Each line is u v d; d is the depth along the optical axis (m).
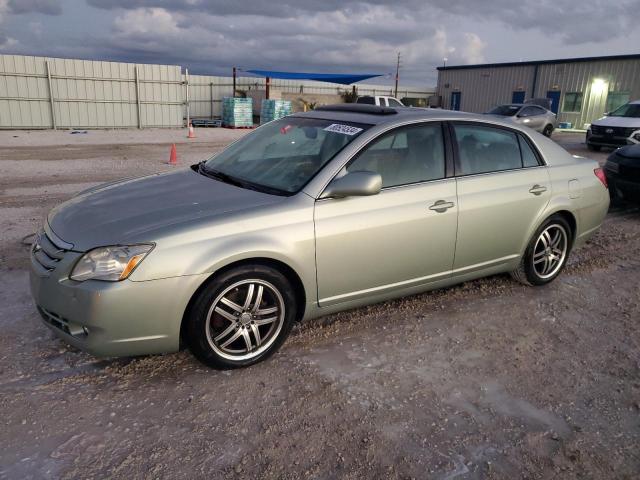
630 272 5.29
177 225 2.97
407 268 3.76
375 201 3.53
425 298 4.41
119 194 3.55
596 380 3.29
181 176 3.96
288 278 3.34
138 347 2.92
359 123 3.82
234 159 4.08
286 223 3.19
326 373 3.23
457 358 3.48
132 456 2.47
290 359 3.38
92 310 2.77
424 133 3.88
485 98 40.38
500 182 4.18
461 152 4.03
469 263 4.13
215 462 2.46
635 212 8.04
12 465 2.38
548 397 3.09
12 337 3.49
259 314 3.21
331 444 2.61
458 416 2.88
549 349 3.65
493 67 39.28
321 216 3.31
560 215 4.69
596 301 4.51
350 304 3.64
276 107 28.77
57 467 2.38
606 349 3.68
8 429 2.62
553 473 2.49
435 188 3.81
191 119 31.92
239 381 3.11
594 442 2.71
